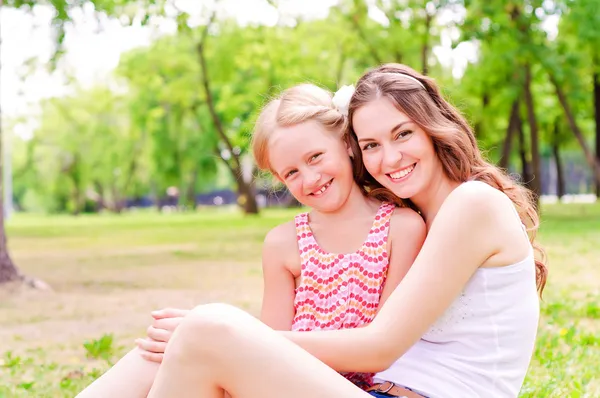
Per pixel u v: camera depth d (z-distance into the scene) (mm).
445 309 2275
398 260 2516
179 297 8938
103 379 2490
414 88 2473
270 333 2078
